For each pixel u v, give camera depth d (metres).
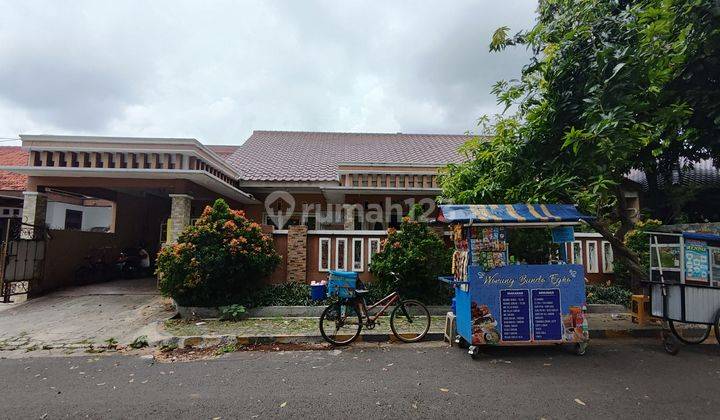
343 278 6.14
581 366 4.89
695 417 3.46
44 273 9.67
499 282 5.32
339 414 3.58
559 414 3.53
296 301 7.93
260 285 8.28
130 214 13.92
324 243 8.96
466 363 5.06
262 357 5.42
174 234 9.05
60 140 8.95
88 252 11.55
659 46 4.88
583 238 9.61
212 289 7.55
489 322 5.27
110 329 6.76
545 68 5.79
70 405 3.83
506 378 4.47
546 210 5.54
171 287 7.48
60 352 5.69
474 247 5.36
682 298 5.46
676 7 4.98
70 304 8.55
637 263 7.21
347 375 4.63
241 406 3.77
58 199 16.95
